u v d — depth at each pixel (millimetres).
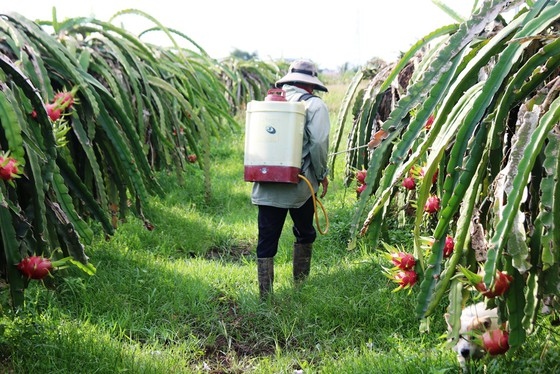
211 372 3869
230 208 7797
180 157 7387
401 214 4941
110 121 4805
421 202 2736
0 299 3740
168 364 3730
